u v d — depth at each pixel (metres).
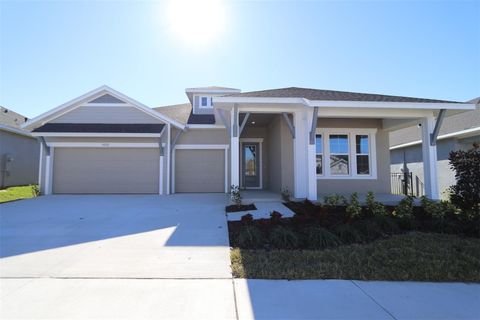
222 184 14.05
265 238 5.31
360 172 11.55
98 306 3.02
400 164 17.47
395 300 3.20
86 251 4.87
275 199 9.38
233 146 8.97
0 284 3.57
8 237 5.75
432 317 2.86
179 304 3.07
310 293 3.35
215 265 4.22
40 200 10.88
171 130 13.99
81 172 13.39
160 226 6.62
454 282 3.70
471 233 5.77
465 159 7.02
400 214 6.97
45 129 12.79
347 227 5.49
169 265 4.22
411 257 4.37
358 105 8.75
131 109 13.80
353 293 3.36
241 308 3.00
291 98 8.76
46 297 3.22
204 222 6.98
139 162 13.45
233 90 16.33
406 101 9.09
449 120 14.55
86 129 12.83
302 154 9.59
